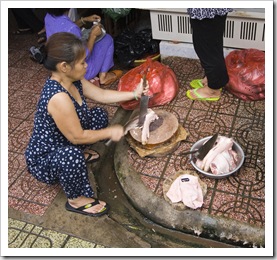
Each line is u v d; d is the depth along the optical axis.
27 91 3.32
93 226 2.23
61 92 1.97
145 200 2.27
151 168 2.44
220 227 2.08
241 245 2.05
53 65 1.92
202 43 2.48
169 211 2.18
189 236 2.14
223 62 2.61
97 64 3.13
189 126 2.71
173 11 3.09
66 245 2.15
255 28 2.93
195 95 2.92
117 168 2.52
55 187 2.47
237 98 2.89
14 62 3.71
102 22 3.81
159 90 2.83
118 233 2.18
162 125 2.54
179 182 2.21
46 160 2.11
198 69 3.25
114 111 2.98
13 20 4.27
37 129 2.13
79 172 2.08
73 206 2.29
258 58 2.85
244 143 2.52
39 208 2.36
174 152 2.52
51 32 2.80
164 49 3.39
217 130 2.65
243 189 2.23
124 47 3.41
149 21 3.82
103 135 2.15
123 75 3.20
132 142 2.53
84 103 2.25
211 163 2.24
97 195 2.42
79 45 1.92
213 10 2.27
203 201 2.19
